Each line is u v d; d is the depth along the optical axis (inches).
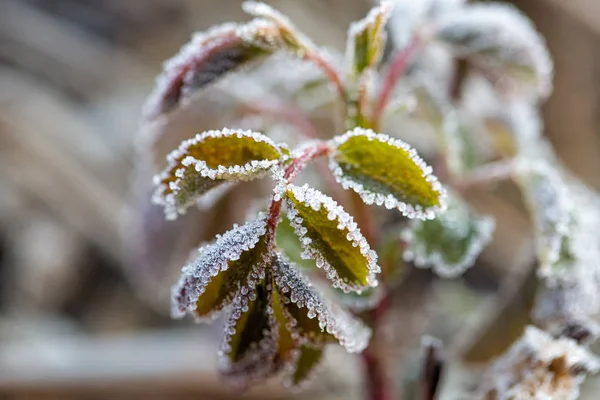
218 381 12.0
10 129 16.3
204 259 5.9
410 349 10.6
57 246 15.9
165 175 6.3
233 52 7.0
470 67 8.7
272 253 5.9
